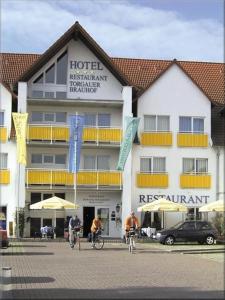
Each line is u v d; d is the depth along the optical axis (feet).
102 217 144.97
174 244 119.55
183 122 148.56
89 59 147.02
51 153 144.05
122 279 57.00
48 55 142.20
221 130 151.53
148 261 77.77
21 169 138.51
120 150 141.38
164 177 146.30
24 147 130.52
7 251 93.71
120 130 142.82
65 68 146.00
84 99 141.79
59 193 143.64
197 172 147.74
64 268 67.77
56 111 145.48
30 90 143.43
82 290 48.91
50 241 125.18
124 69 161.79
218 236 122.21
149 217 145.38
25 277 58.65
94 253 91.81
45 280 56.18
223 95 162.09
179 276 59.57
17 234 135.33
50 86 144.87
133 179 145.38
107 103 143.43
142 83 156.76
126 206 141.49
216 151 148.77
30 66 140.46
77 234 101.50
